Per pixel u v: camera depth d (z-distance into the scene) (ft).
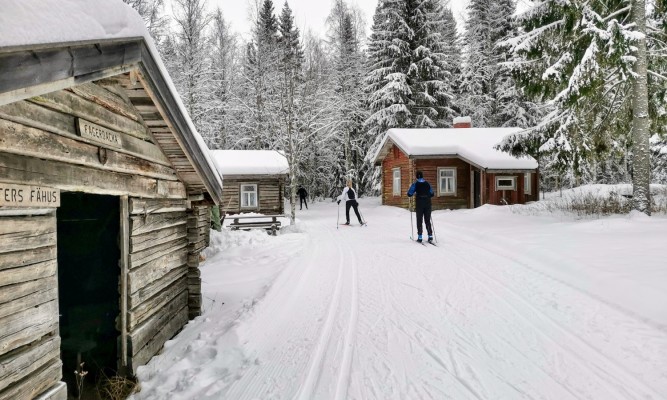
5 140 7.10
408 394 10.12
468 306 16.62
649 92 37.24
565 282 18.90
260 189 62.75
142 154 13.08
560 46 35.88
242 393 10.64
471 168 67.10
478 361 11.77
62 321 15.05
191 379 11.73
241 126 85.92
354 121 94.84
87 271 15.30
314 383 10.94
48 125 8.36
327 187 113.50
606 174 99.86
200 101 73.46
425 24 83.71
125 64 8.91
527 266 22.53
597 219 34.91
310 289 20.13
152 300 14.17
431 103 83.87
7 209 7.34
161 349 14.70
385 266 24.56
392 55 84.28
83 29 6.84
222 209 61.31
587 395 9.76
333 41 110.22
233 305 18.84
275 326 15.33
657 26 35.88
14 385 7.40
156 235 14.66
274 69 68.39
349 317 15.94
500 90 92.27
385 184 78.74
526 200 68.74
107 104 10.72
